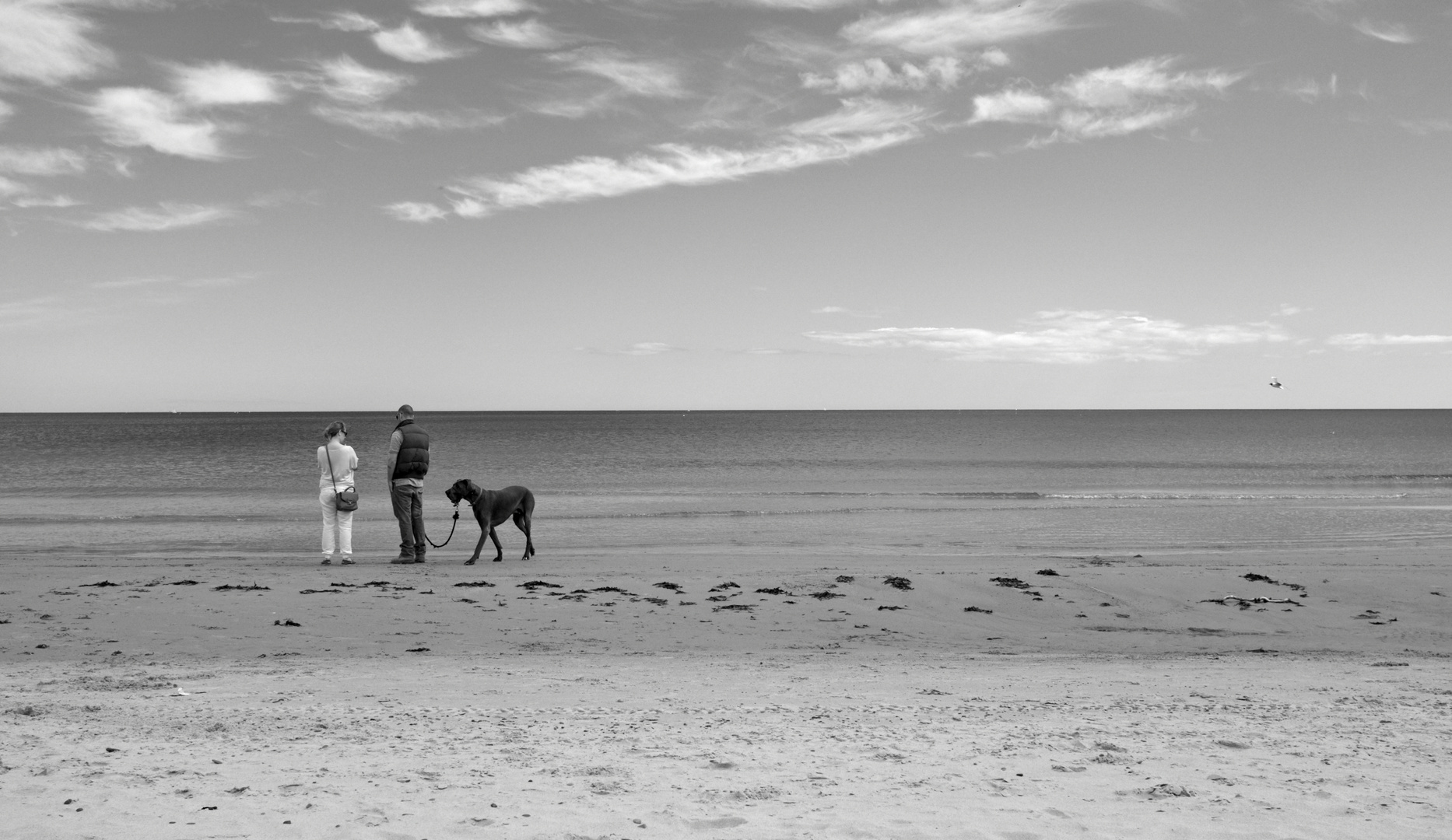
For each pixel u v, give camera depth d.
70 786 4.70
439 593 13.09
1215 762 5.69
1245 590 14.27
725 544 20.62
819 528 23.62
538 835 4.08
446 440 93.31
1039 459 60.91
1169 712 7.25
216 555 18.36
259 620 11.32
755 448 76.50
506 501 16.86
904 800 4.77
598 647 10.50
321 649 10.05
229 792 4.64
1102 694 8.09
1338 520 26.08
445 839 3.99
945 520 25.42
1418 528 24.31
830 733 6.34
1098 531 23.31
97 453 64.06
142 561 17.11
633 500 31.33
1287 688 8.44
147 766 5.11
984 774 5.32
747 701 7.57
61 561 17.11
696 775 5.15
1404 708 7.48
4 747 5.55
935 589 13.99
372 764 5.28
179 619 11.28
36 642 10.09
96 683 8.05
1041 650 10.84
